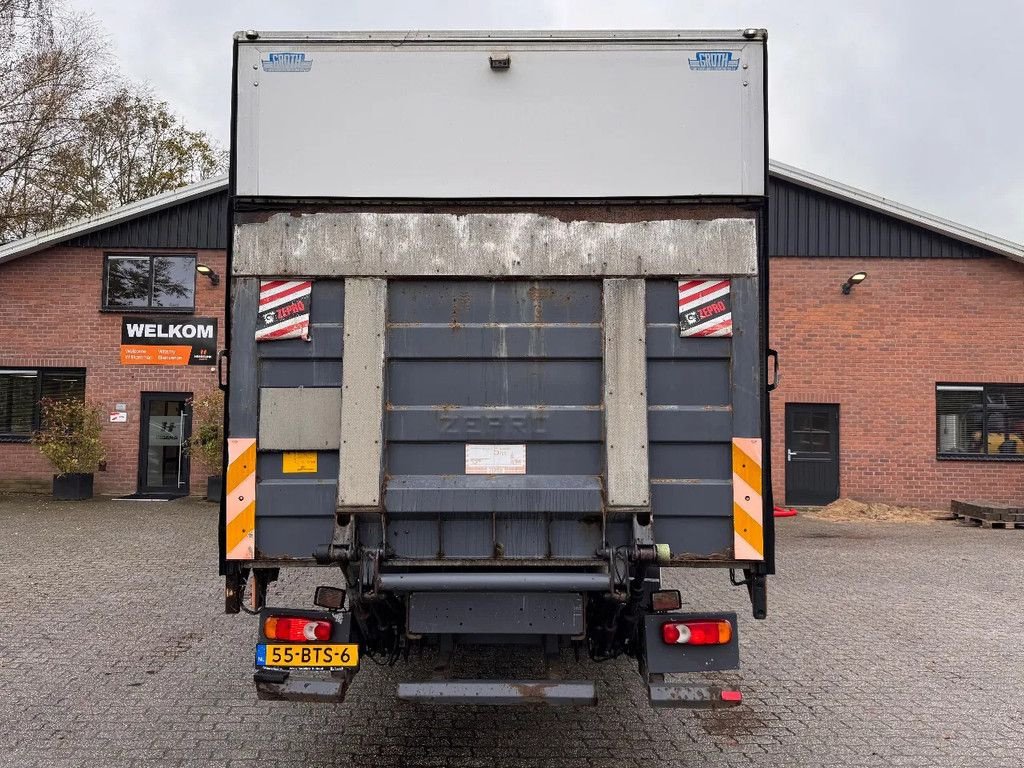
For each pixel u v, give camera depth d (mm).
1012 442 14383
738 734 4500
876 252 14461
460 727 4559
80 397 15180
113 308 15070
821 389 14438
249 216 3875
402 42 3977
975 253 14391
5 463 15141
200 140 31422
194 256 15195
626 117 3975
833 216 14516
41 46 18703
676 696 3609
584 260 3840
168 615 6770
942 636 6520
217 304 15148
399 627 4199
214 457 14242
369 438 3729
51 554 9398
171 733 4371
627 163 3957
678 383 3814
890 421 14422
